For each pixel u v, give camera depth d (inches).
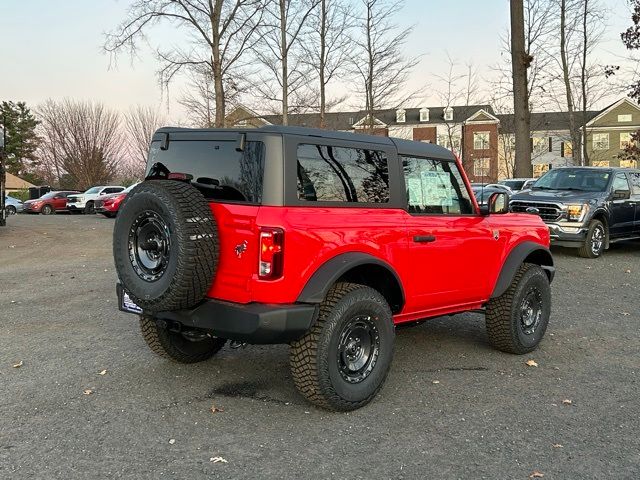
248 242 144.6
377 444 141.0
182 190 147.9
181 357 195.8
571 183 514.6
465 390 179.5
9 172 2753.4
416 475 126.2
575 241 466.9
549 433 148.3
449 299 193.8
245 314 142.8
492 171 1894.7
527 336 217.0
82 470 126.6
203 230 144.3
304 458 133.3
